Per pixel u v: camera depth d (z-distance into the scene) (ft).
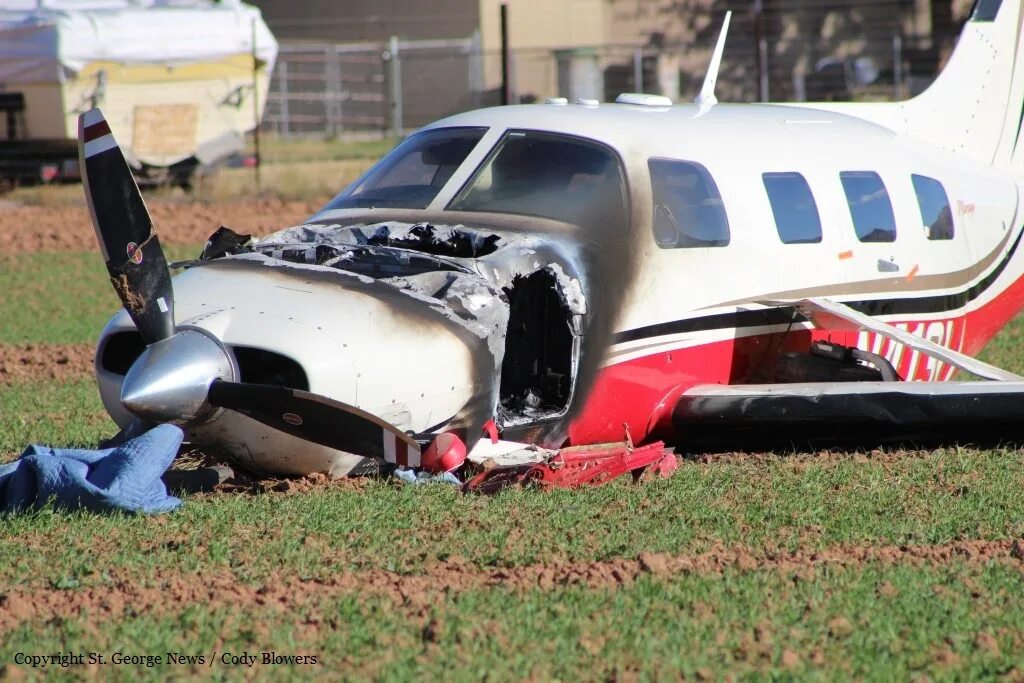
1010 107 147.43
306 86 555.28
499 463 91.45
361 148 468.34
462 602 65.82
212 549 73.67
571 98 462.19
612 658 59.62
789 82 528.63
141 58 344.28
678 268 104.32
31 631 61.57
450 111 527.40
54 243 273.33
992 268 136.87
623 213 101.81
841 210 118.11
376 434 82.79
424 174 105.29
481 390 90.27
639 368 101.65
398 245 98.68
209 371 82.43
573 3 541.34
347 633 61.82
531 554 74.84
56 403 129.49
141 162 350.02
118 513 80.64
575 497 87.04
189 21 350.43
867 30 566.36
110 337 90.94
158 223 293.23
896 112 137.08
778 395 102.27
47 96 338.75
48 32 333.62
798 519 82.64
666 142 108.88
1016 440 104.12
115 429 114.01
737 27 564.30
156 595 66.95
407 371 86.17
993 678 58.65
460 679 56.90
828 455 102.63
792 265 112.68
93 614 64.39
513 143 105.09
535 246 95.66
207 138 357.82
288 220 300.20
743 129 116.88
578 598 66.95
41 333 181.88
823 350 114.62
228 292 87.61
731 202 109.91
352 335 85.05
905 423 100.53
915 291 125.18
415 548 75.77
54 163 349.41
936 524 81.97
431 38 540.93
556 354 98.53
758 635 62.39
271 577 69.87
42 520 79.15
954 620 64.85
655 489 90.02
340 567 72.23
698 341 105.91
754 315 109.91
